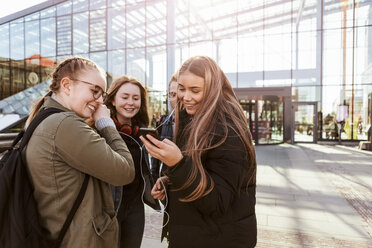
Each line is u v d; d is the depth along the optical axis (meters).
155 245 2.60
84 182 1.02
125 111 2.06
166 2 16.89
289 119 14.90
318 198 4.24
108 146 1.07
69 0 19.23
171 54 16.69
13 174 0.92
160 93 17.36
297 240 2.75
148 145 0.87
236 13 16.59
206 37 17.47
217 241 1.01
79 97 1.11
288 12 15.80
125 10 18.06
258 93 13.88
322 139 15.45
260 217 3.41
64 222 0.97
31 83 20.77
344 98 15.24
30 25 20.58
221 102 1.02
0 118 12.35
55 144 0.96
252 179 1.06
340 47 15.30
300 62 15.83
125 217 1.91
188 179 0.87
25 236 0.89
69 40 19.47
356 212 3.58
